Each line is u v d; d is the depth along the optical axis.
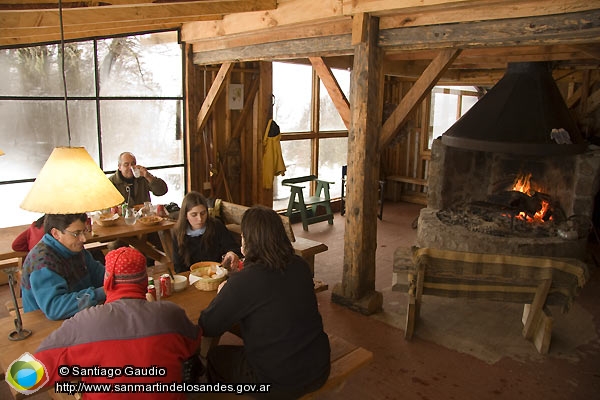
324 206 8.03
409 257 3.83
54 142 4.88
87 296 2.17
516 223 5.25
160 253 4.41
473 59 5.75
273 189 7.47
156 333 1.63
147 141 5.65
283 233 1.97
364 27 3.65
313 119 7.82
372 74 3.80
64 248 2.32
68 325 1.63
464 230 5.03
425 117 8.70
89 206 2.00
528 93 5.00
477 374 3.25
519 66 5.20
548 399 2.98
